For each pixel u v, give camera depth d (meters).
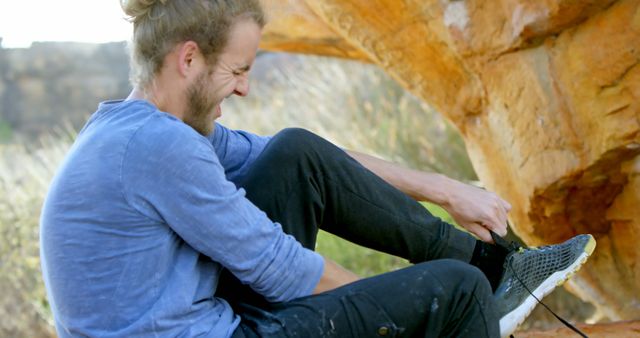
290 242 1.84
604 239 3.10
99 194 1.72
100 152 1.74
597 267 3.18
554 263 2.17
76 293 1.73
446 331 1.84
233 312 1.89
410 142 6.14
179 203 1.73
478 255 2.21
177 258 1.79
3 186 6.24
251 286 1.83
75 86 12.74
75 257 1.73
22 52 12.80
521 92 2.88
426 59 3.18
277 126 7.00
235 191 1.79
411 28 3.11
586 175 2.81
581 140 2.76
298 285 1.84
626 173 2.79
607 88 2.62
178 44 1.80
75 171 1.75
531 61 2.80
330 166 2.05
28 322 5.66
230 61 1.83
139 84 1.87
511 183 3.14
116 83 12.87
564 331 2.64
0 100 12.59
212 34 1.79
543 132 2.84
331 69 7.28
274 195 2.02
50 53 12.86
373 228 2.09
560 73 2.73
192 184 1.73
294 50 4.01
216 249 1.76
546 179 2.88
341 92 7.05
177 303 1.74
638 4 2.47
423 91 3.30
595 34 2.59
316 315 1.80
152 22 1.81
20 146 7.66
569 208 2.99
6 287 5.71
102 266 1.72
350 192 2.06
